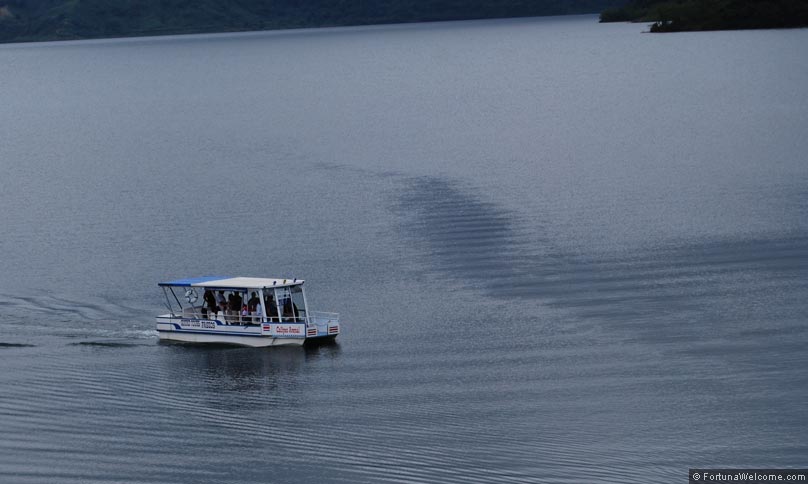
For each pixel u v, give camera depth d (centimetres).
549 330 5619
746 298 6012
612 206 8731
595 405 4559
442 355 5300
